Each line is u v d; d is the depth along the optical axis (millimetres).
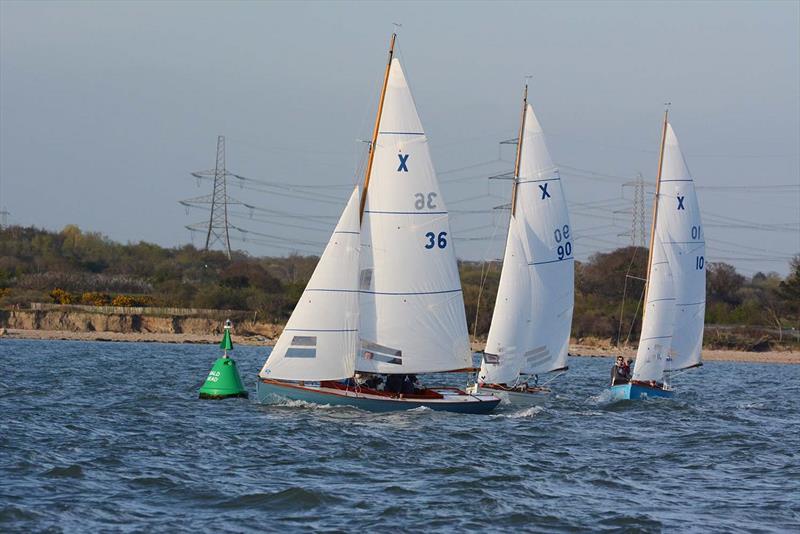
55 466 90625
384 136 129750
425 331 131000
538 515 78938
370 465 96812
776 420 154500
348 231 129250
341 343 129125
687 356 183375
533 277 157375
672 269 180750
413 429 119125
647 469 101125
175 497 81375
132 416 126562
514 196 158000
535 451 109438
